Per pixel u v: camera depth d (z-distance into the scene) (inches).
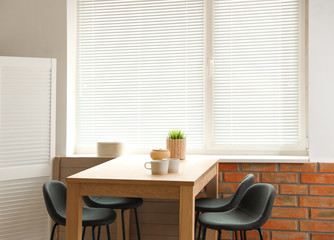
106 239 149.6
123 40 165.0
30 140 142.4
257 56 157.2
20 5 157.9
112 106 165.5
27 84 142.2
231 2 158.7
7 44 158.4
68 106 157.8
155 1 163.2
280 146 155.1
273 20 156.6
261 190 109.8
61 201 114.8
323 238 140.3
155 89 163.0
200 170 106.3
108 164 119.6
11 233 138.8
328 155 141.9
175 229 145.9
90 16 166.6
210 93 158.9
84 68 166.7
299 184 141.6
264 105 156.7
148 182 89.6
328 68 142.9
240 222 103.9
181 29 161.8
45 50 156.5
